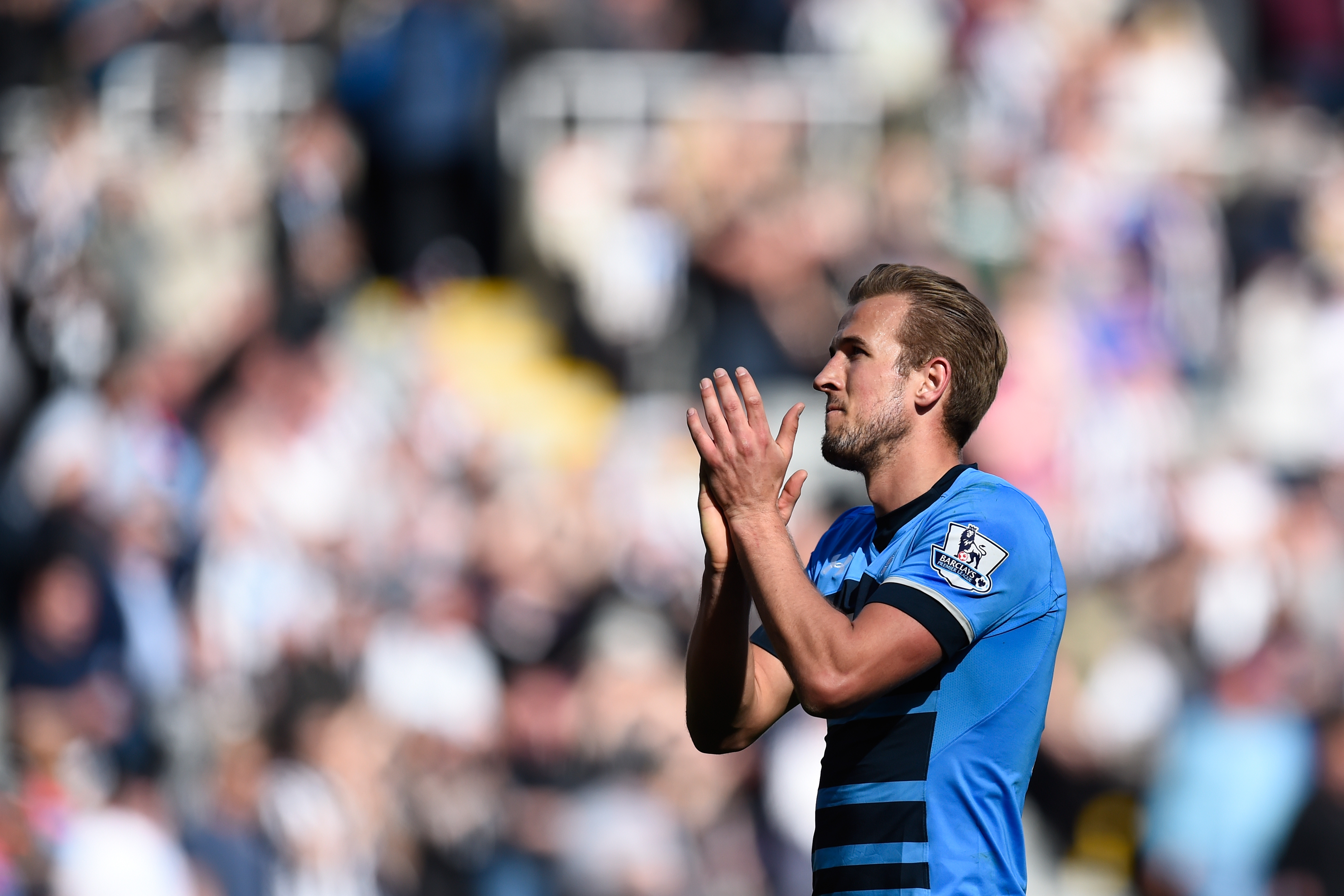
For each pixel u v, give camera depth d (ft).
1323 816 84.38
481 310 114.32
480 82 118.42
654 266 113.60
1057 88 128.06
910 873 30.17
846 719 31.63
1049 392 105.40
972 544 30.91
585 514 96.53
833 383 32.91
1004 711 31.07
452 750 84.17
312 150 117.91
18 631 84.17
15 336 111.04
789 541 30.73
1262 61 138.72
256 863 76.89
